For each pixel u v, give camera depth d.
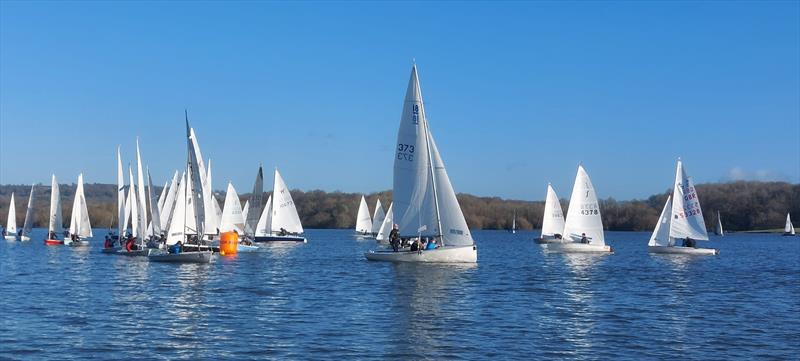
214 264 51.72
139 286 35.72
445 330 23.47
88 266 48.53
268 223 93.38
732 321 25.94
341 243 97.94
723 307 29.72
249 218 81.12
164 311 27.12
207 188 67.69
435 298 31.50
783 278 44.69
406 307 28.61
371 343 21.33
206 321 24.95
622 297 32.91
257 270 46.28
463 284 37.84
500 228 182.75
